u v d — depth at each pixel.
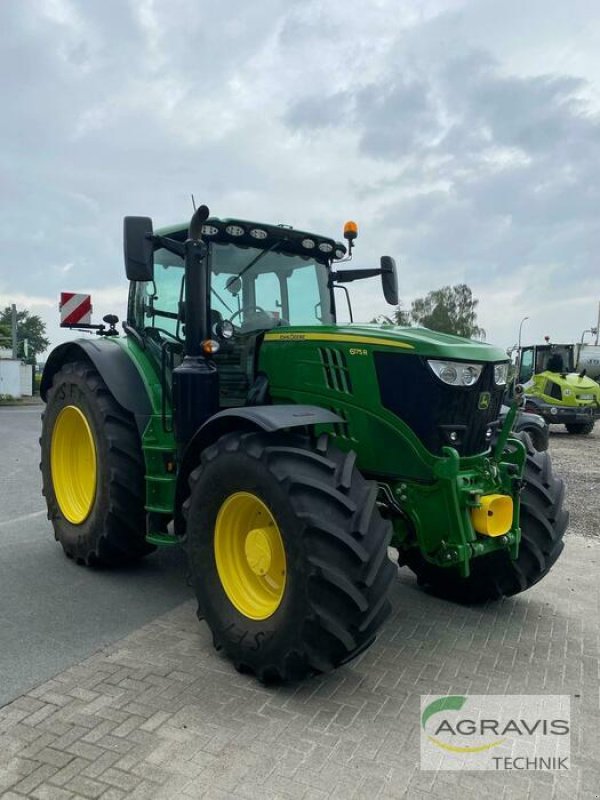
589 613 4.21
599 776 2.56
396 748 2.68
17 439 12.58
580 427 15.63
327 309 5.00
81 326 5.45
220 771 2.49
